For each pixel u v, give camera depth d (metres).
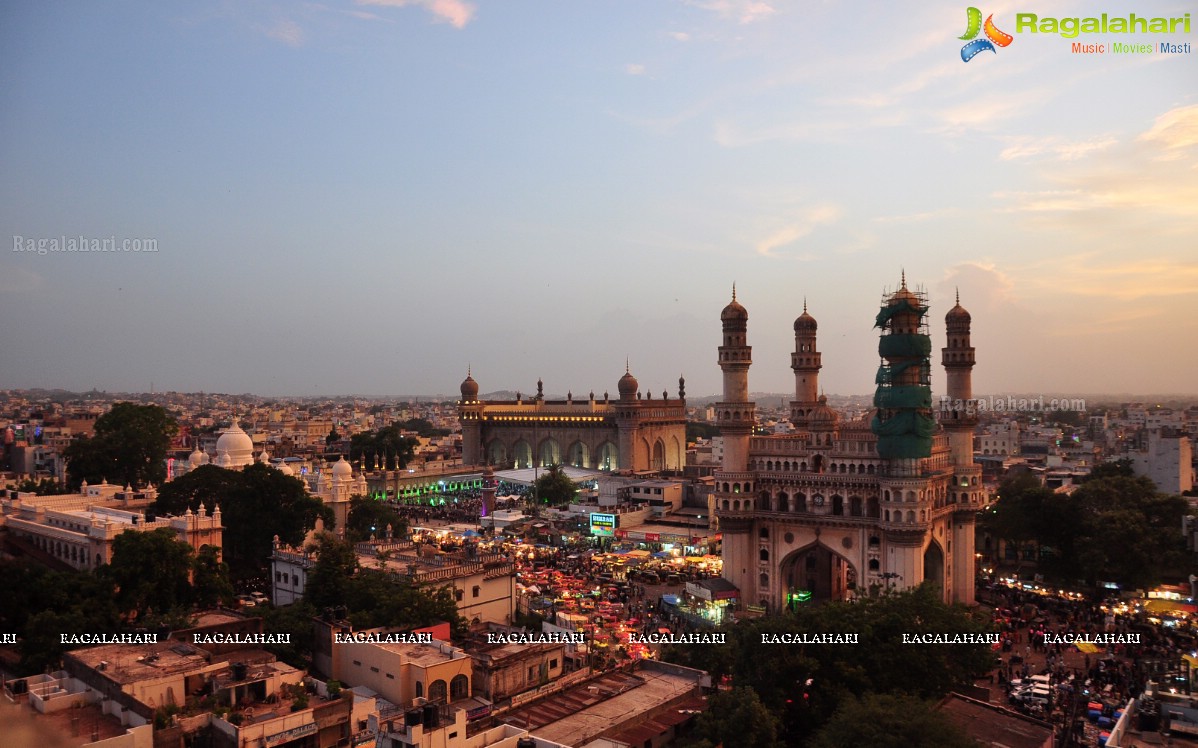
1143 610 125.94
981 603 145.12
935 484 136.88
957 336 146.75
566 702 77.50
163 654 72.06
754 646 84.94
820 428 151.62
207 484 150.38
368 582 99.94
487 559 114.06
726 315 145.25
